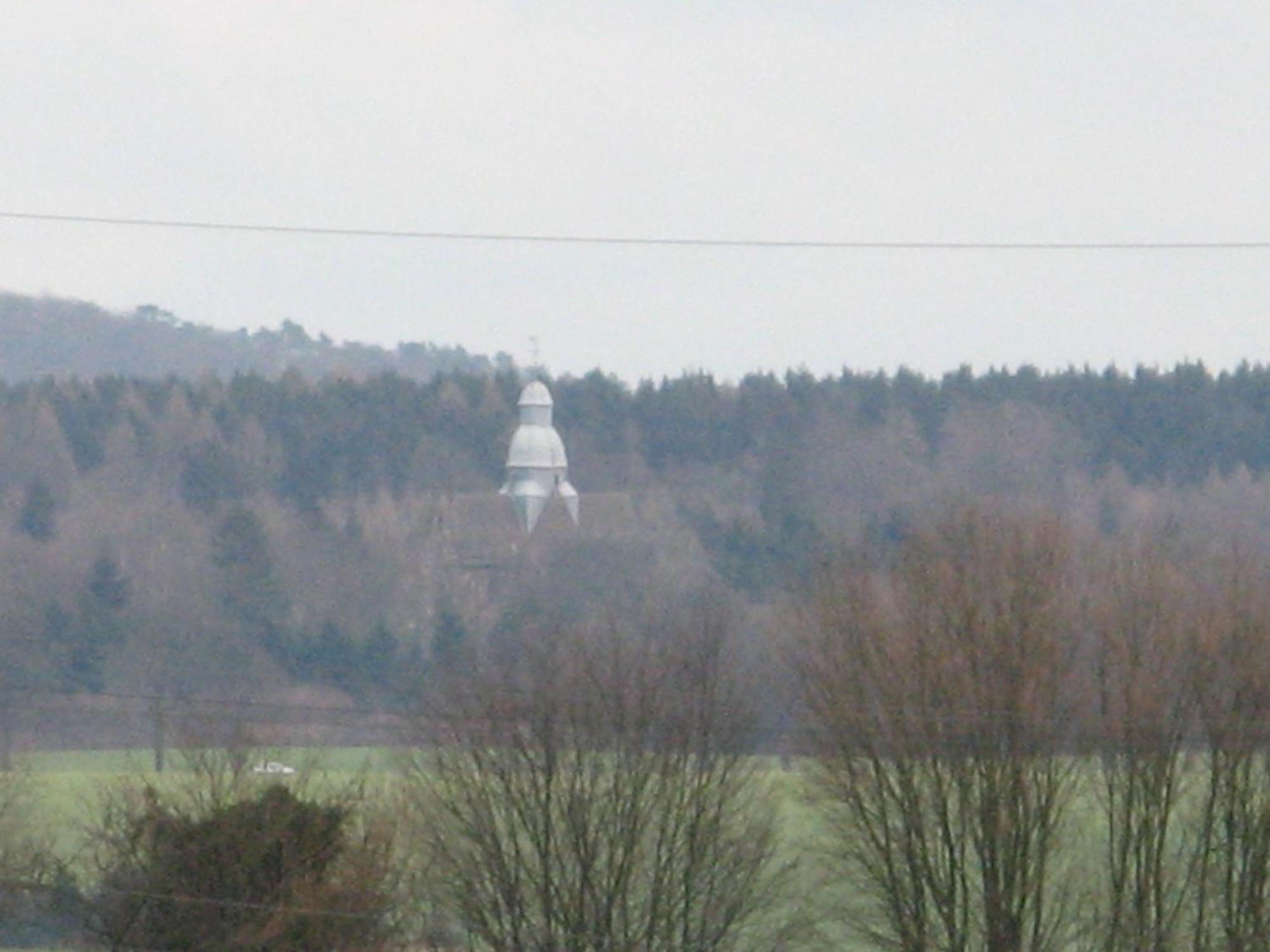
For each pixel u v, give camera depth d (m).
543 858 144.00
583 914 144.25
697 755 148.75
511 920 142.75
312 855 115.19
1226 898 147.88
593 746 146.25
